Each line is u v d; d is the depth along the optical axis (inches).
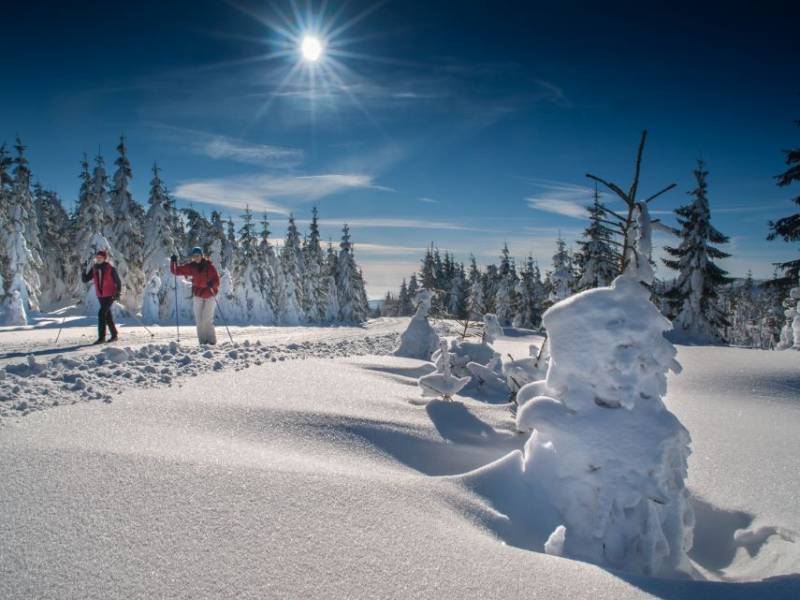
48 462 134.8
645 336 142.9
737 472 184.5
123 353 320.2
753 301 2802.7
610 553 130.7
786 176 905.5
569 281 1122.0
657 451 134.6
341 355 431.8
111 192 1385.3
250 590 85.7
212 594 84.3
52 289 1827.0
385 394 262.8
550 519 137.9
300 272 1883.6
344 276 2085.4
